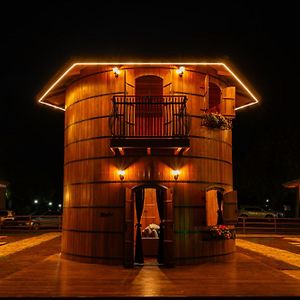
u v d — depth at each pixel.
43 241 19.98
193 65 12.73
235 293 8.69
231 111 13.10
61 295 8.51
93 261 12.33
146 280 9.93
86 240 12.58
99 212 12.45
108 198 12.40
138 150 12.35
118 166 12.39
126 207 11.80
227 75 13.66
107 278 10.16
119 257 12.06
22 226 27.17
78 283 9.60
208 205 12.59
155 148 11.85
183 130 12.05
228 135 14.05
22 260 13.25
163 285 9.40
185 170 12.46
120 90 12.52
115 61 12.05
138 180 12.29
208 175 12.82
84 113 13.14
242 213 34.62
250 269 11.40
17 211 44.16
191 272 10.95
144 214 15.27
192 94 12.73
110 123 12.18
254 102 15.60
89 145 12.89
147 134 12.87
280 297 8.45
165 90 12.55
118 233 12.16
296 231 26.95
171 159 12.40
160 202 12.49
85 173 12.90
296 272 11.26
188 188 12.43
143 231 14.27
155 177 12.30
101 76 12.84
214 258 12.66
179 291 8.84
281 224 27.30
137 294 8.58
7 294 8.60
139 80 13.06
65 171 14.05
